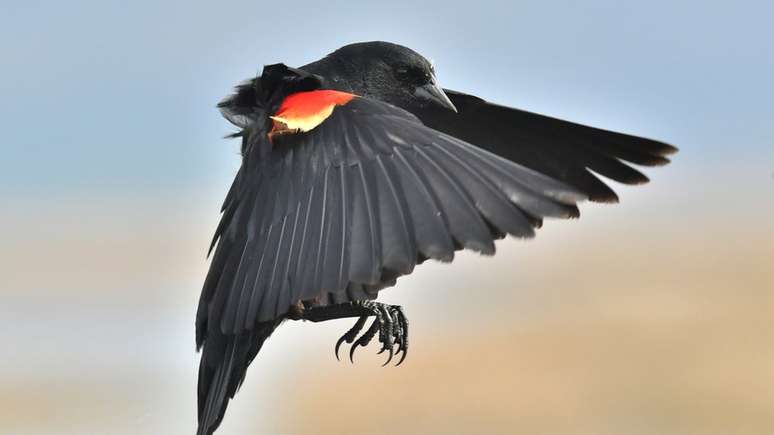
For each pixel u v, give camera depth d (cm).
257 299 924
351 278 870
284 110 986
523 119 1069
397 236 859
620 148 1030
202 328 988
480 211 845
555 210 838
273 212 947
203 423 989
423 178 879
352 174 917
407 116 946
